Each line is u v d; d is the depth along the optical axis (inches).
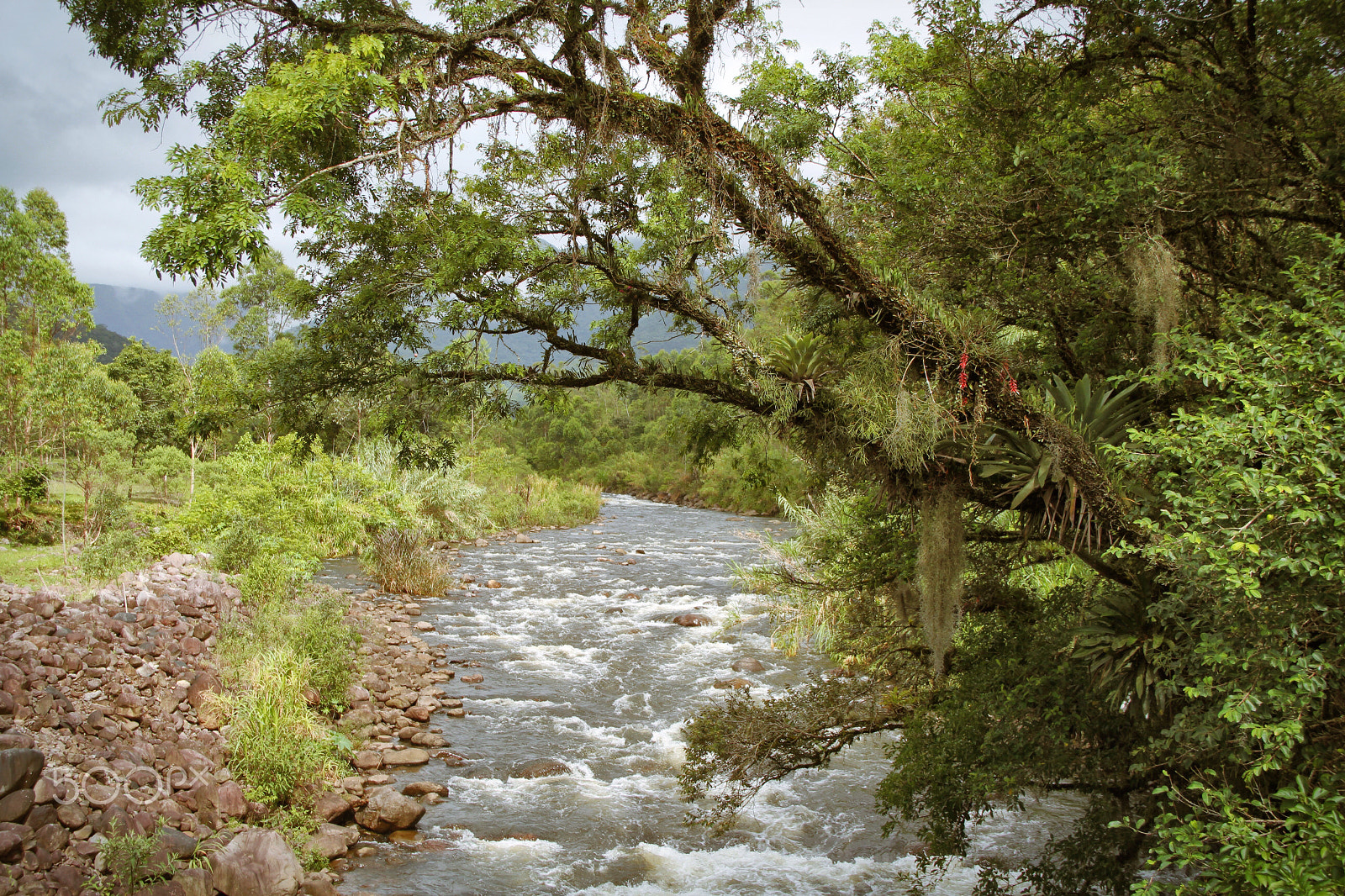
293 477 585.0
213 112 193.0
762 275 258.4
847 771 325.1
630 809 287.4
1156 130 218.4
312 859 233.9
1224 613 124.9
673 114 186.2
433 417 227.5
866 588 267.0
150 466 771.4
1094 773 190.2
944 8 249.4
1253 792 138.8
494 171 220.8
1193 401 181.6
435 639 485.4
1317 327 130.0
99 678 262.8
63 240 771.4
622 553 831.1
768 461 285.0
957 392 175.9
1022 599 228.1
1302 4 188.2
